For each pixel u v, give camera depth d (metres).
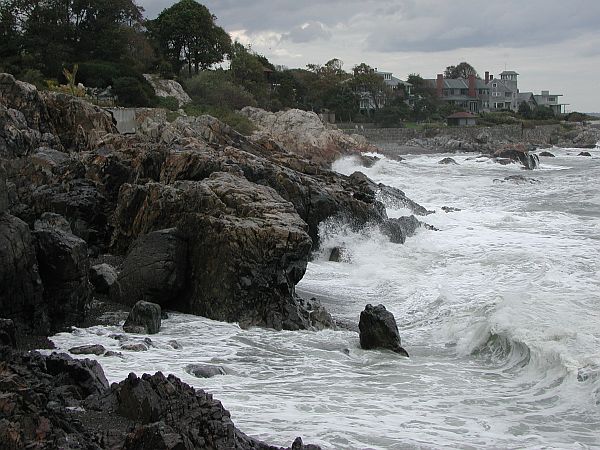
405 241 29.47
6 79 36.09
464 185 51.44
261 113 77.88
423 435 11.41
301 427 11.38
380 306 17.28
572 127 133.50
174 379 10.38
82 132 36.31
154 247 19.23
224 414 9.88
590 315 17.67
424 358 16.28
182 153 25.52
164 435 8.70
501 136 119.69
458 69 196.88
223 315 18.61
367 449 10.60
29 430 8.92
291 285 19.09
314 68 134.50
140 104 66.56
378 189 36.03
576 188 49.88
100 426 9.70
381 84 132.50
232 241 18.81
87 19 73.94
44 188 25.94
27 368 11.10
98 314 18.17
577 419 12.48
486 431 11.81
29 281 16.22
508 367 15.45
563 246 28.45
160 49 92.31
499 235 31.09
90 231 23.86
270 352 16.22
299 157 37.97
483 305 19.47
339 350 16.58
